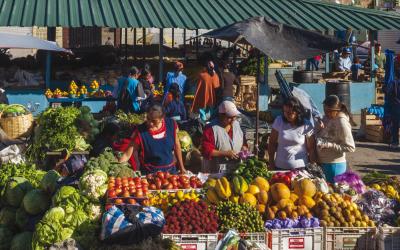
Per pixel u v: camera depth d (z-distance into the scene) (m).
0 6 15.95
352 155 15.52
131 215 6.70
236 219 7.11
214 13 16.91
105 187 7.18
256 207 7.45
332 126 9.02
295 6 17.92
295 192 7.63
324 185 7.75
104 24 15.52
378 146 16.59
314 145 8.94
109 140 10.22
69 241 6.82
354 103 20.59
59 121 10.72
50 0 16.52
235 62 20.28
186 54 23.61
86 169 7.80
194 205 7.16
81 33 26.14
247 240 6.79
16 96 17.11
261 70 19.53
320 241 7.27
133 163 8.88
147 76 15.48
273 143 8.93
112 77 19.44
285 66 22.95
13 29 23.75
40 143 10.78
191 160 11.30
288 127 8.75
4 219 7.96
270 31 10.07
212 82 14.15
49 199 7.82
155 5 16.97
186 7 17.06
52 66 20.30
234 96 15.52
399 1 31.30
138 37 28.86
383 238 7.24
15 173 8.49
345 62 22.16
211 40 26.61
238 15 16.92
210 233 6.97
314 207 7.51
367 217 7.56
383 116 16.69
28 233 7.72
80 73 19.64
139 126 8.65
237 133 9.34
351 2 29.88
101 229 6.75
